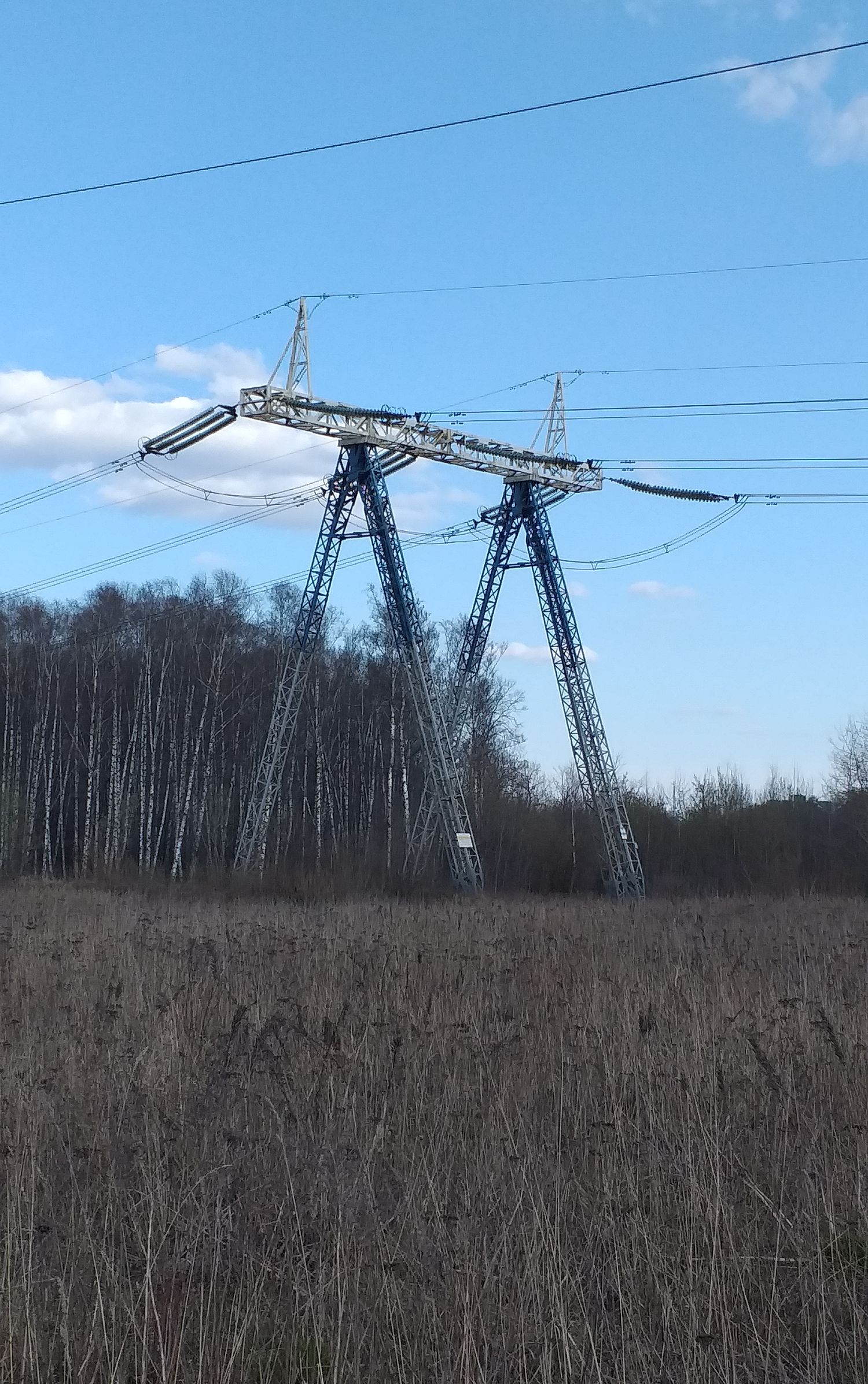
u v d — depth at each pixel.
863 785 57.56
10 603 67.19
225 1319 6.51
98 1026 12.42
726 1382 5.80
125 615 63.50
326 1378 6.11
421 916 27.22
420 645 41.78
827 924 26.98
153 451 39.59
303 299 38.16
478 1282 6.45
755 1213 7.63
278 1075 9.63
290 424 38.06
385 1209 7.43
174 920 24.33
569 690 45.88
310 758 59.44
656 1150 8.34
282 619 62.59
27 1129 8.73
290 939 18.41
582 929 24.03
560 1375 5.97
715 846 57.88
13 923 23.22
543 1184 7.94
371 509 40.53
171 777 54.84
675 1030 11.86
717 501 36.47
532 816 56.16
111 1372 5.95
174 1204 7.48
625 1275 6.88
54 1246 7.17
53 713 60.84
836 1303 6.71
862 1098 9.88
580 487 46.22
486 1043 11.30
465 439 42.53
